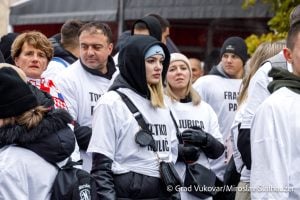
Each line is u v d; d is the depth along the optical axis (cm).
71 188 593
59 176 594
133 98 697
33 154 585
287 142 594
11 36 927
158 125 701
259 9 1388
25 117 582
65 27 934
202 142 816
